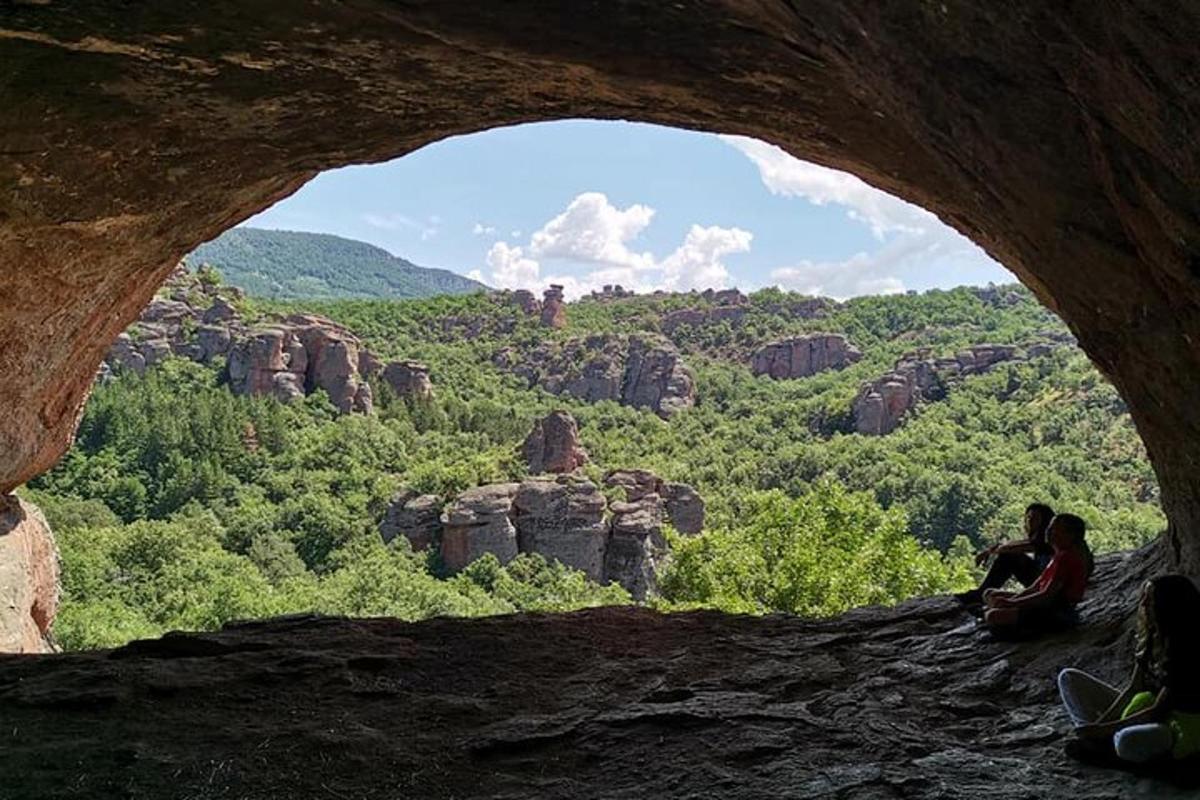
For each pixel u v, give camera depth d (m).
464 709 6.00
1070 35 3.20
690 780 4.86
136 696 5.99
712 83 5.87
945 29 3.74
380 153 7.48
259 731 5.48
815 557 21.50
